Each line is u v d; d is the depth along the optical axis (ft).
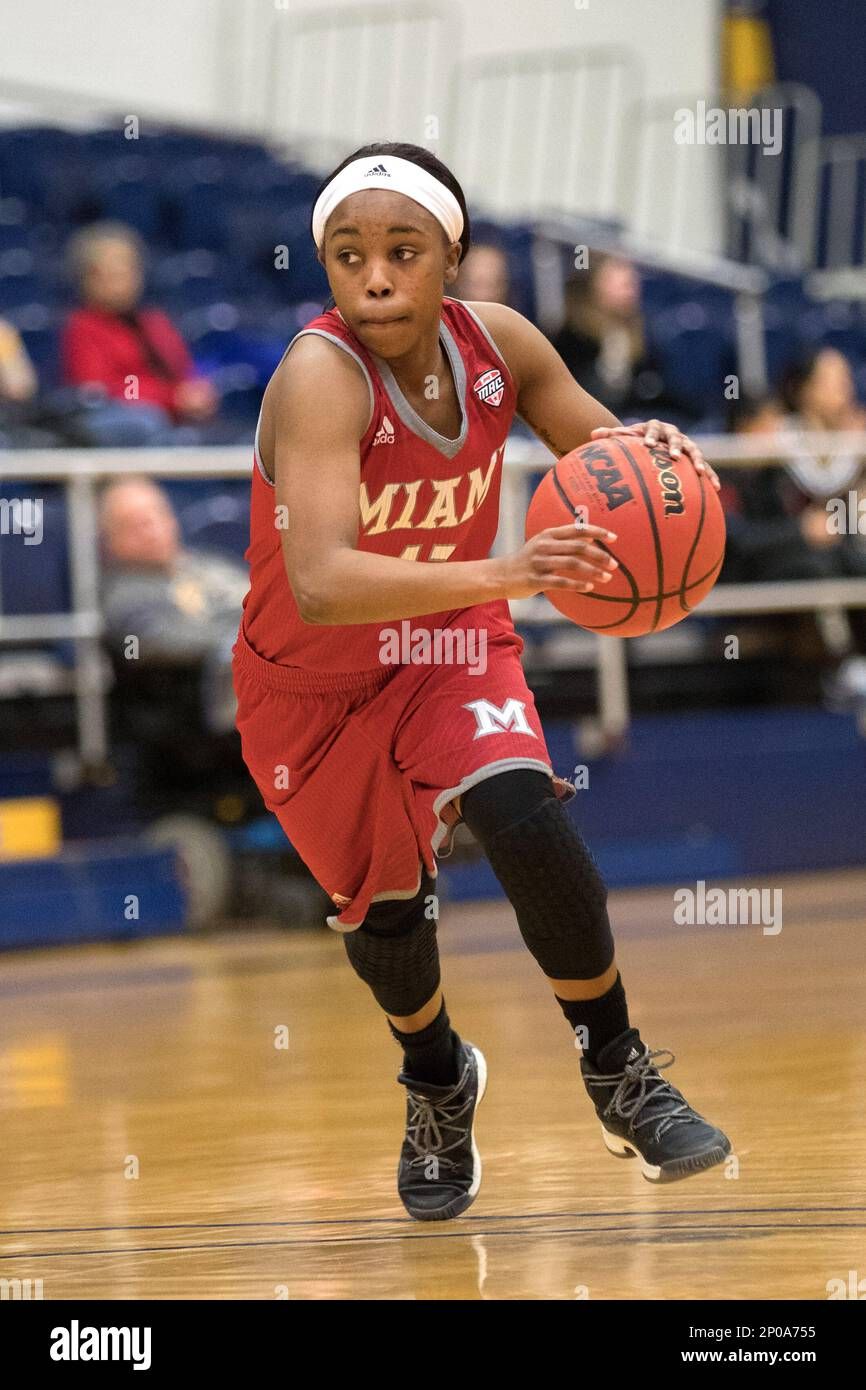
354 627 13.03
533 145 65.72
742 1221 12.93
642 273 61.62
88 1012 27.61
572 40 67.92
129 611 34.30
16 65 58.18
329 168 61.98
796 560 42.06
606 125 66.64
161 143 59.16
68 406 40.70
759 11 73.20
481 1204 14.14
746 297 61.67
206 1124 18.24
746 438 43.65
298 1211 14.16
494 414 13.38
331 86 63.31
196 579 35.04
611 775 41.01
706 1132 12.97
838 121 73.51
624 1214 13.47
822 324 61.41
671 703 43.80
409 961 13.89
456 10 64.44
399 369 12.87
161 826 37.58
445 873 39.68
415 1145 14.02
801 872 42.96
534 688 41.19
